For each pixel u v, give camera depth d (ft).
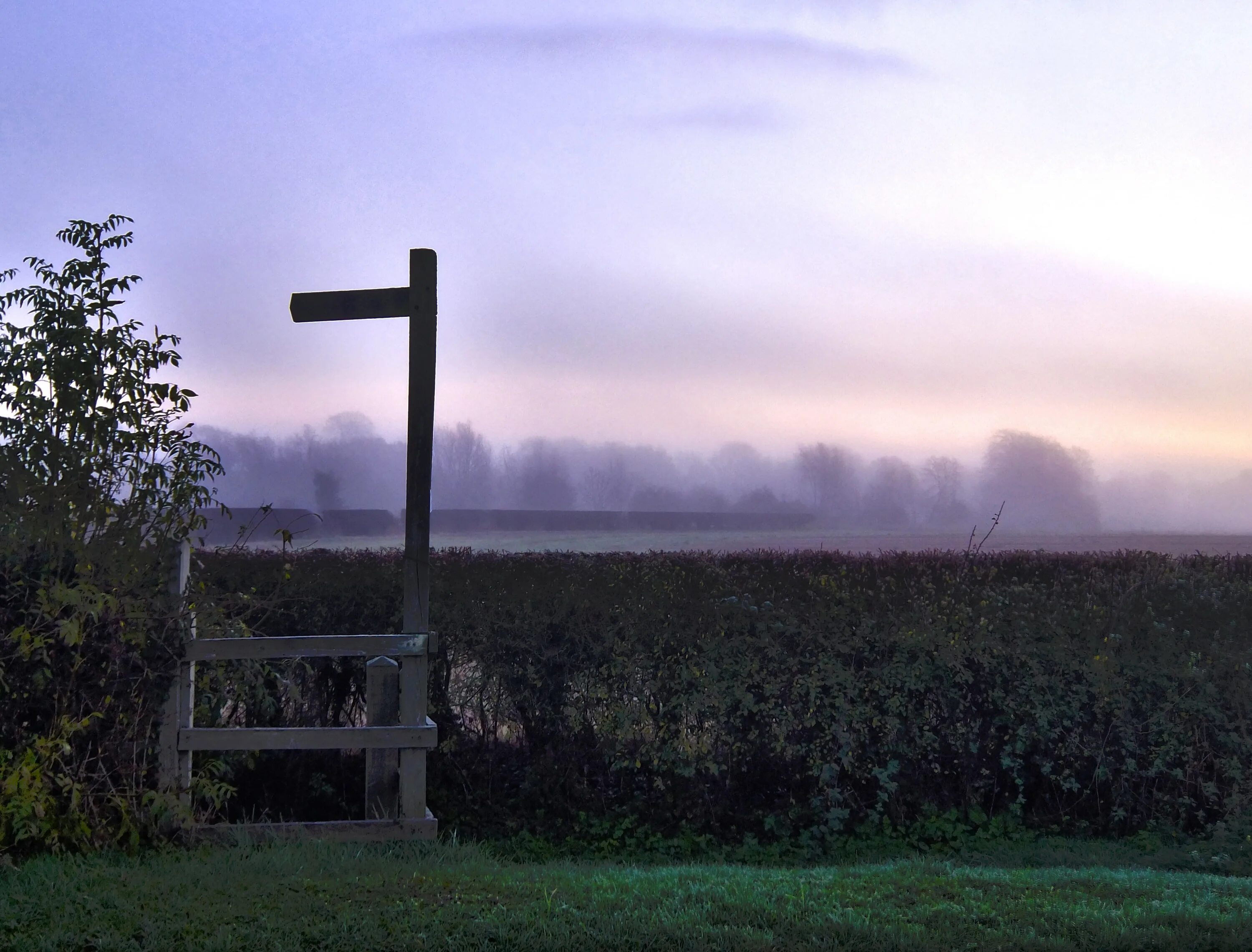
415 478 25.43
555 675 29.58
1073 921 18.48
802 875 22.85
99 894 18.72
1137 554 42.09
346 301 25.52
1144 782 29.89
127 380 24.54
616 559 38.45
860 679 29.35
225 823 24.79
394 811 25.26
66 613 22.56
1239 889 22.06
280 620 30.63
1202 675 29.48
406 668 25.18
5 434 24.00
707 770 29.09
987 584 35.83
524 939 16.79
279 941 16.52
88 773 22.66
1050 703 29.58
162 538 23.90
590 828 29.04
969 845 28.71
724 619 29.55
